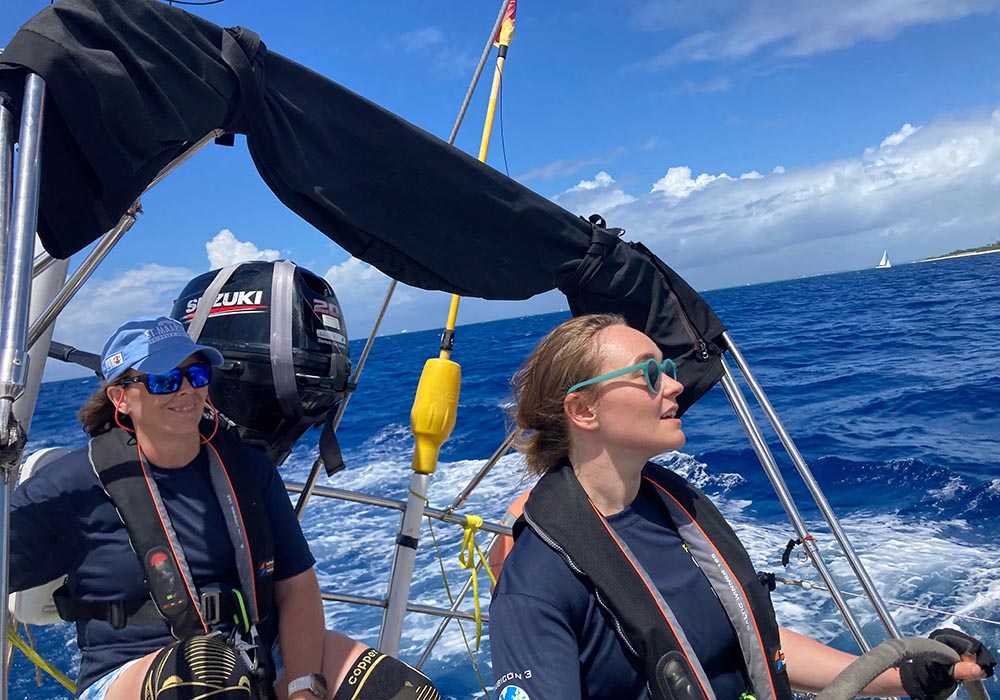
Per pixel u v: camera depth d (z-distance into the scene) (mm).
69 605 1773
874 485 7016
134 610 1752
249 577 1778
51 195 1525
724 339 2461
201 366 1792
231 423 2100
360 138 2053
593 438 1521
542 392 1591
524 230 2266
